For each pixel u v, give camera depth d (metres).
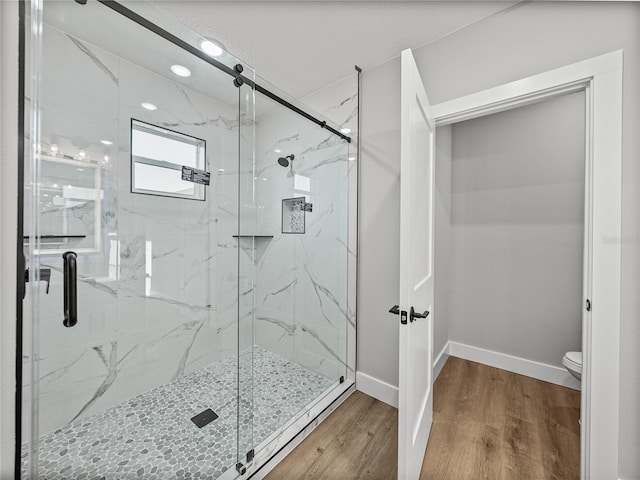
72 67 1.40
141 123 1.76
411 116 1.17
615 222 1.20
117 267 1.75
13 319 0.71
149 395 1.93
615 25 1.21
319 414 1.77
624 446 1.21
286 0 1.48
